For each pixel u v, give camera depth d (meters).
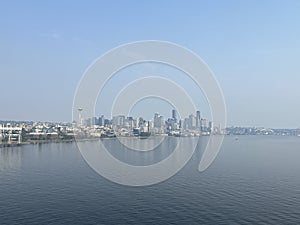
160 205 91.94
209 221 78.81
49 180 127.38
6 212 84.94
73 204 92.50
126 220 79.38
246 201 96.19
